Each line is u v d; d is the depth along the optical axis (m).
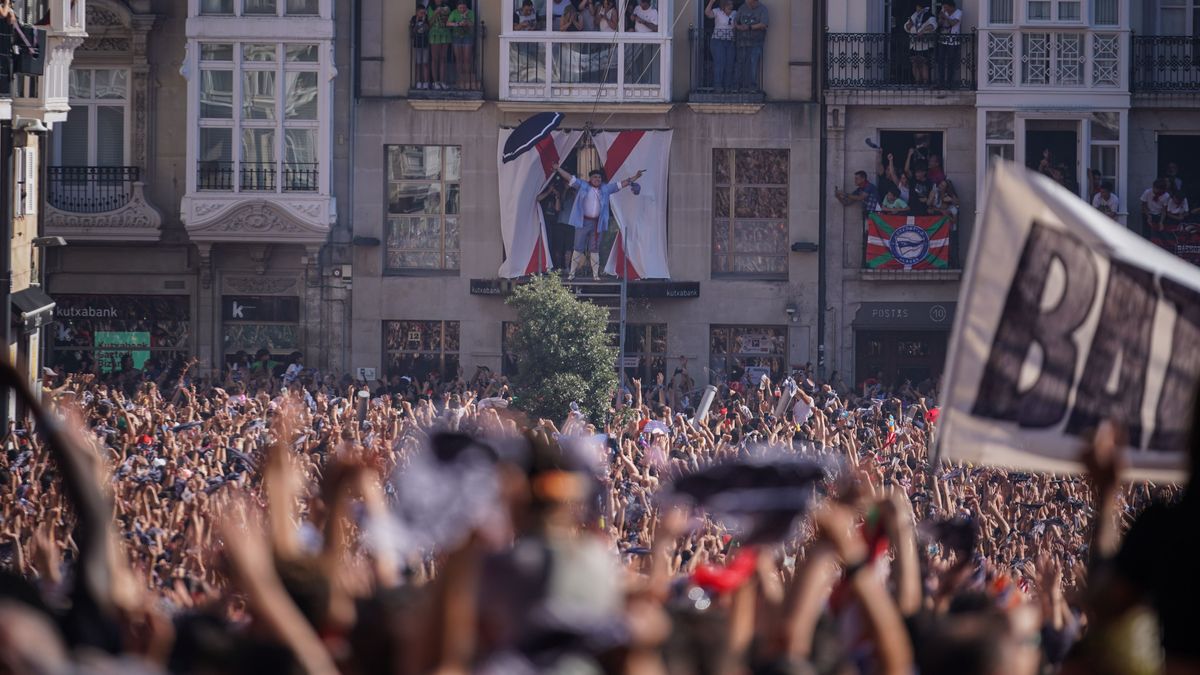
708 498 13.80
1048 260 18.66
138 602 14.13
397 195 92.12
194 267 90.94
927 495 44.44
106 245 90.75
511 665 10.74
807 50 91.38
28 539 28.17
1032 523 40.88
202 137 89.44
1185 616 11.23
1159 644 11.77
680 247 91.88
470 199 91.75
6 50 59.38
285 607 12.03
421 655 10.51
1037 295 18.72
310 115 89.56
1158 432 18.55
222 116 89.44
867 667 14.92
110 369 91.12
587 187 90.00
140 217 89.88
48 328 90.69
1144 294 18.39
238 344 91.44
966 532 20.09
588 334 78.62
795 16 91.25
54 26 67.38
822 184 91.38
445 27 90.50
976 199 90.56
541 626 10.77
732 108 90.94
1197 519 11.34
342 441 46.25
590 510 24.73
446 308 91.75
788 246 91.88
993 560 34.88
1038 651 17.62
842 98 90.56
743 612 14.31
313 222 89.38
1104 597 12.04
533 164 90.50
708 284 91.81
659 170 91.00
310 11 89.25
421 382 92.00
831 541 13.41
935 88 90.25
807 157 91.44
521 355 79.50
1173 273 18.25
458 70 91.00
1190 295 18.23
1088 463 14.05
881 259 90.69
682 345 92.06
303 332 91.31
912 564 15.71
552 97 90.56
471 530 11.02
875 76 90.81
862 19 90.62
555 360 78.06
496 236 91.81
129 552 26.62
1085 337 18.66
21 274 73.19
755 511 13.73
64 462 13.52
